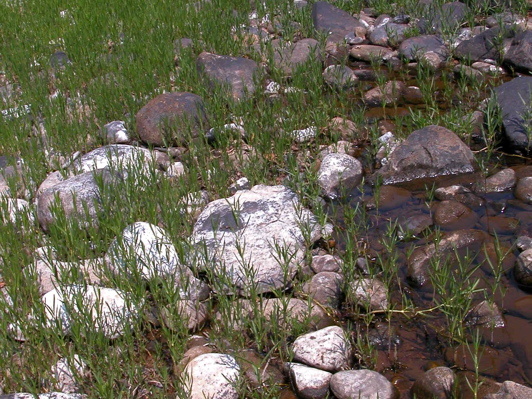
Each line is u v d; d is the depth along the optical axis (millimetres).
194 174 4977
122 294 3762
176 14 8656
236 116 5938
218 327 3689
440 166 4961
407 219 4480
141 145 5855
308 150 5566
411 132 5504
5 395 3070
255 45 7773
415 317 3660
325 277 3916
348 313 3762
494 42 6789
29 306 3789
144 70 6992
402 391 3180
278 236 4242
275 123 5863
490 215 4457
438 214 4465
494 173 4953
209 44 7723
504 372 3213
